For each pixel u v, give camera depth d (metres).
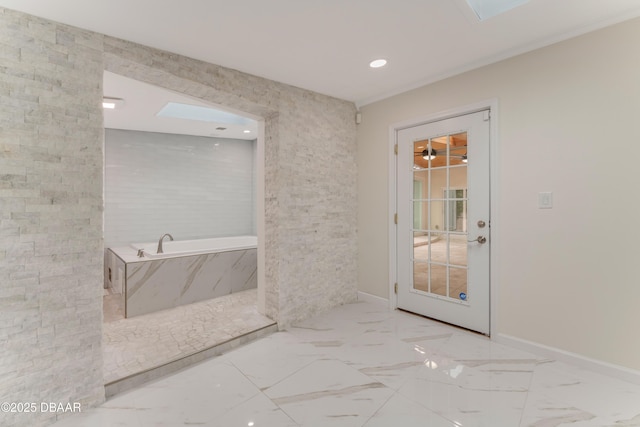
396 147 3.23
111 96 3.06
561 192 2.17
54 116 1.71
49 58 1.71
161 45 2.12
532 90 2.28
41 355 1.66
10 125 1.59
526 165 2.33
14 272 1.59
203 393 1.91
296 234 3.01
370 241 3.51
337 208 3.41
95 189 1.85
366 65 2.53
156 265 3.26
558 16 1.89
